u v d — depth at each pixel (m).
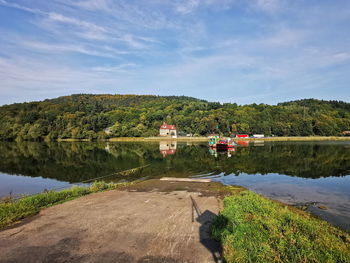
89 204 11.02
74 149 54.66
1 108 127.06
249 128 112.81
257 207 9.62
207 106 154.25
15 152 47.59
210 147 57.28
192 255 6.20
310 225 7.88
